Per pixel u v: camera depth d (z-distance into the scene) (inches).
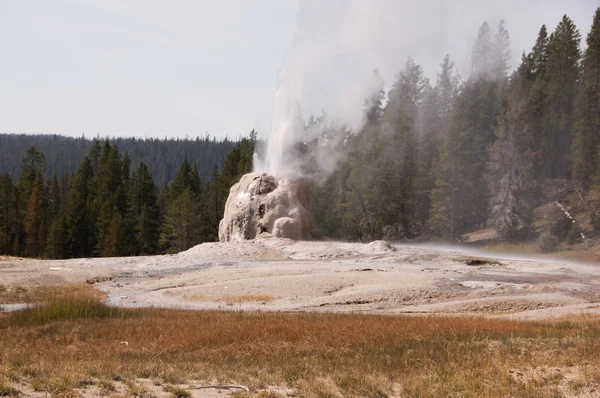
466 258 1612.9
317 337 657.6
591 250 2336.4
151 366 514.3
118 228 3319.4
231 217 2033.7
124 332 713.6
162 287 1278.3
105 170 4158.5
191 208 3228.3
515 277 1315.2
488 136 3260.3
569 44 3080.7
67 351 597.0
